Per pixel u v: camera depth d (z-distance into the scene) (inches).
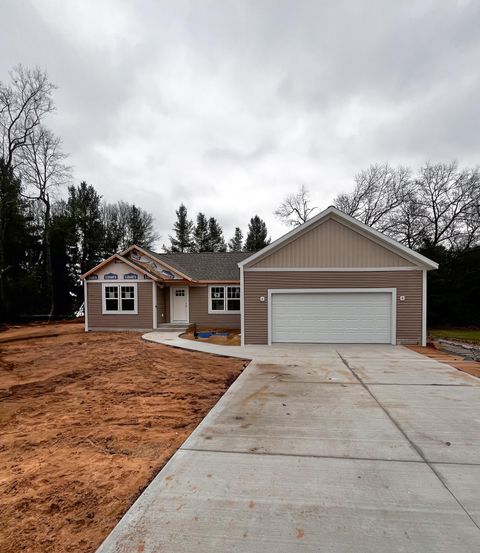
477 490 111.7
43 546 88.3
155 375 290.5
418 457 135.6
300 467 127.6
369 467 127.3
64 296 1217.4
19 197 988.6
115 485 118.5
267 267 487.2
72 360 362.6
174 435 164.4
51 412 201.5
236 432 162.2
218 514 99.0
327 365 324.5
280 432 161.9
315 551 83.5
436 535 89.5
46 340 533.6
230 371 307.9
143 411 201.0
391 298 472.1
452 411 191.6
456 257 959.0
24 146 948.6
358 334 477.4
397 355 382.6
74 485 119.0
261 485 115.0
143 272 642.2
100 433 167.8
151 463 135.2
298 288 483.8
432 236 1072.8
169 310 719.1
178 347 442.3
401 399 214.8
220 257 840.9
